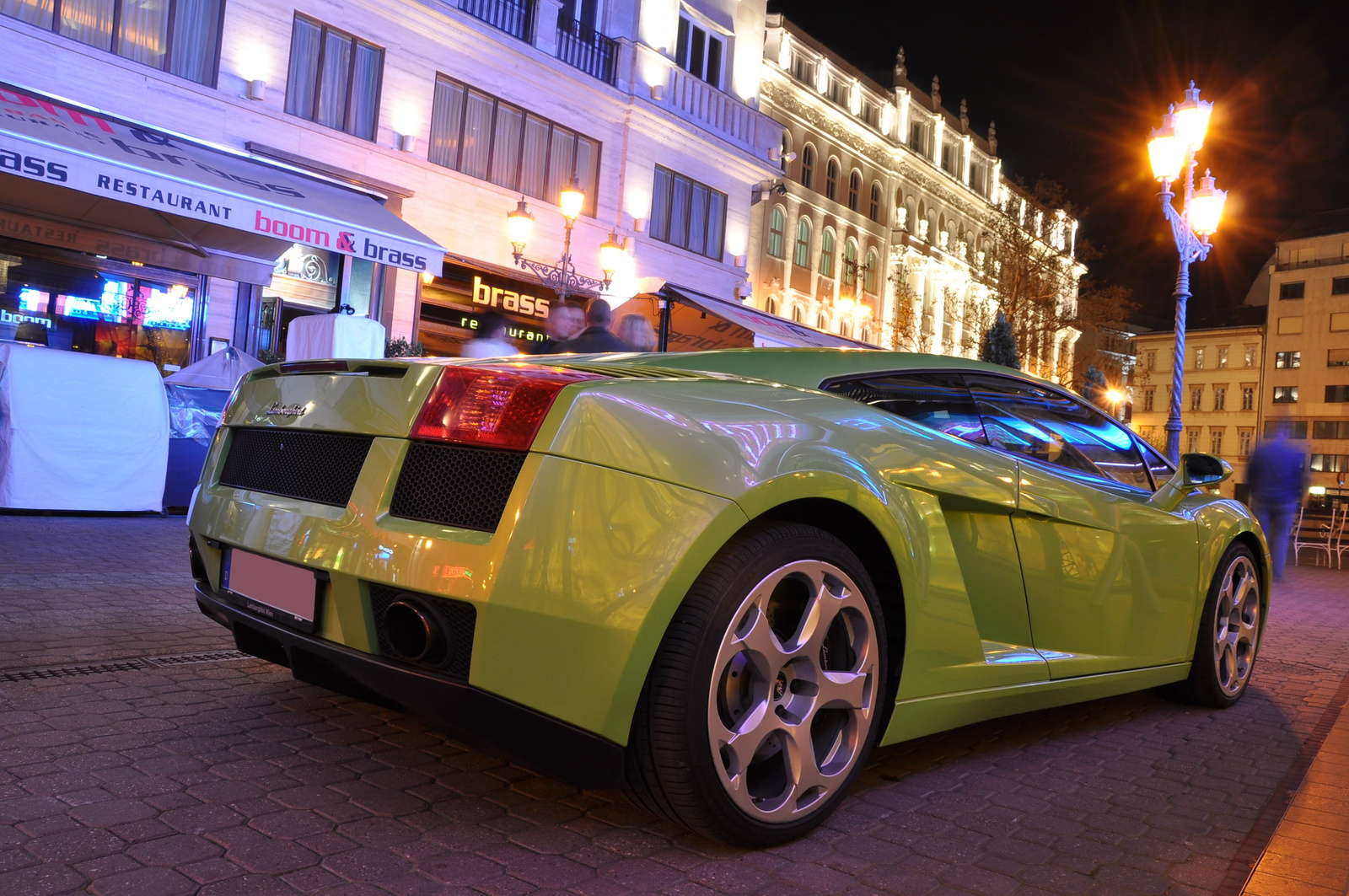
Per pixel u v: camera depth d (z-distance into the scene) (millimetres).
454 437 1850
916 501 2262
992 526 2523
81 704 2623
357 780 2178
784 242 26250
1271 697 3904
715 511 1803
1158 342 73438
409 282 13367
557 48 14898
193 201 8367
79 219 10141
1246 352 68625
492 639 1708
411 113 13070
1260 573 3926
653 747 1789
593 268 15602
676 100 16797
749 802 1889
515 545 1717
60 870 1636
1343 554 16984
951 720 2371
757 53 18953
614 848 1908
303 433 2199
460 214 13680
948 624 2297
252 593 2189
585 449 1775
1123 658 3029
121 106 10469
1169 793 2520
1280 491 10320
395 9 12711
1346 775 2721
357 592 1880
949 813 2260
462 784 2201
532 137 14711
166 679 2943
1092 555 2854
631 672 1732
